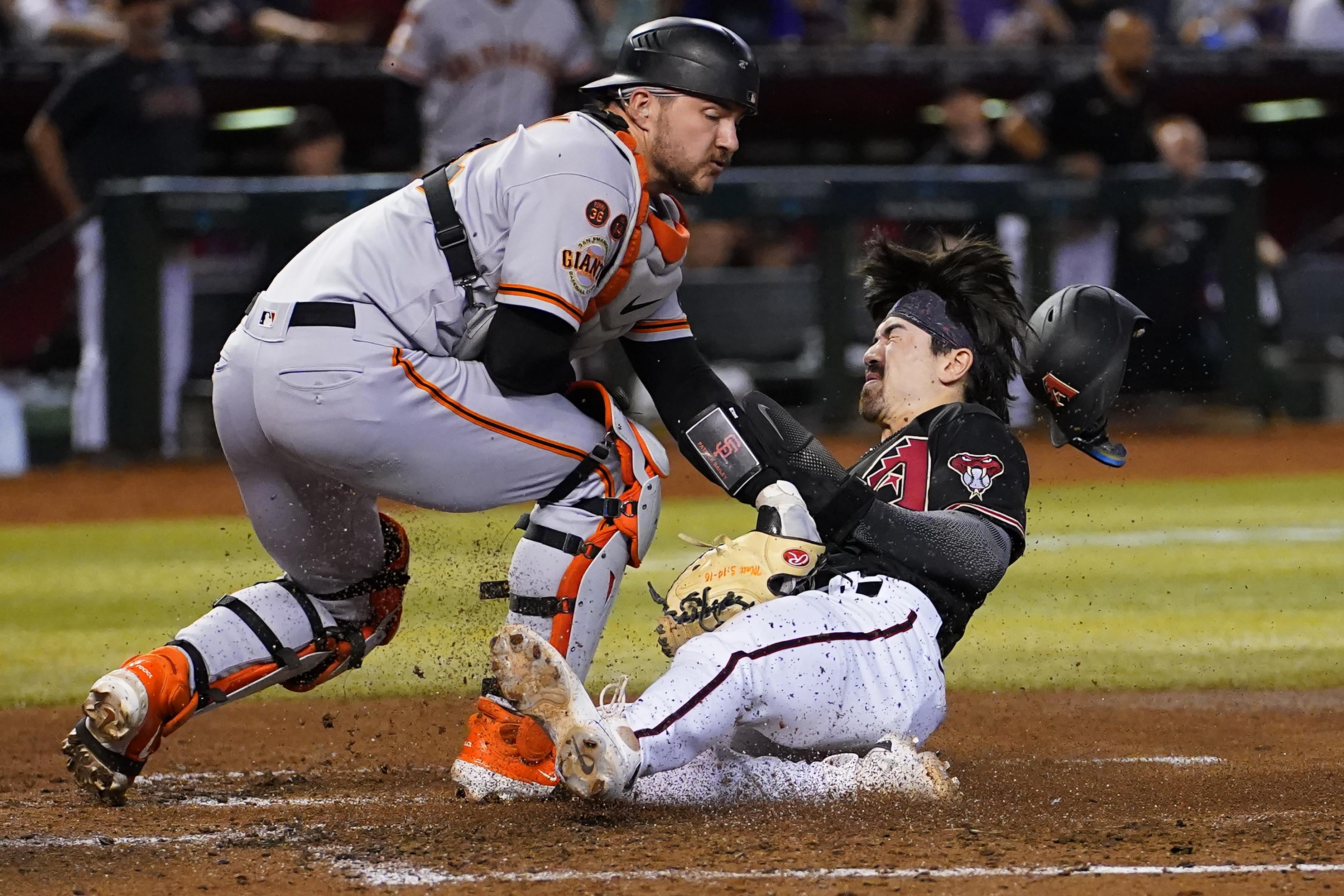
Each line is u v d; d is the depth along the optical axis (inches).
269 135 1952.5
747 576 482.6
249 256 1879.9
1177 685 722.2
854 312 1817.2
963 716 662.5
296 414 465.7
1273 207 2306.8
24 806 503.8
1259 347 1916.8
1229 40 2388.0
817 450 485.7
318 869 413.4
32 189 1957.4
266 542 513.7
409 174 1686.8
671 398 521.3
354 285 470.0
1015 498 499.2
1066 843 430.3
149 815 489.4
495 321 470.6
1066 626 880.3
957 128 1921.8
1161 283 1873.8
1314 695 701.9
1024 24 2283.5
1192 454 1838.1
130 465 1743.4
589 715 427.5
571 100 1818.4
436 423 469.4
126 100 1674.5
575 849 425.7
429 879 400.8
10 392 1850.4
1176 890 381.1
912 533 480.1
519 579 494.0
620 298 495.5
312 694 729.0
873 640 469.1
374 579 528.7
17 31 1999.3
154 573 1117.7
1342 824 452.1
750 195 1774.1
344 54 1945.1
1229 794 500.4
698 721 438.9
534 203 465.1
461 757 505.4
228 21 2026.3
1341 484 1619.1
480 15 1471.5
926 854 417.4
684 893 382.6
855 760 482.3
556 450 484.1
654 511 504.7
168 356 1752.0
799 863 408.8
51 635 867.4
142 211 1670.8
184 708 484.1
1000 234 1819.6
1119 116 1814.7
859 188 1791.3
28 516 1482.5
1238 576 1053.8
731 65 484.7
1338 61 2214.6
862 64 2073.1
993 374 539.2
